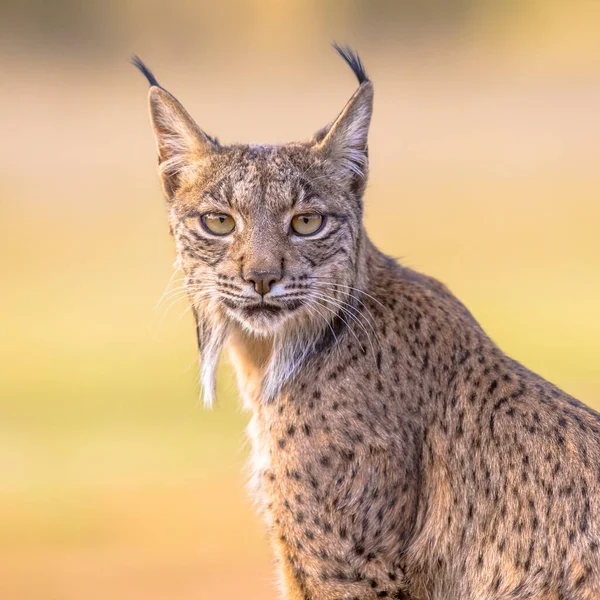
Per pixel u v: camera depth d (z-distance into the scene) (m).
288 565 13.34
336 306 13.48
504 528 12.75
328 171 13.66
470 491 12.96
